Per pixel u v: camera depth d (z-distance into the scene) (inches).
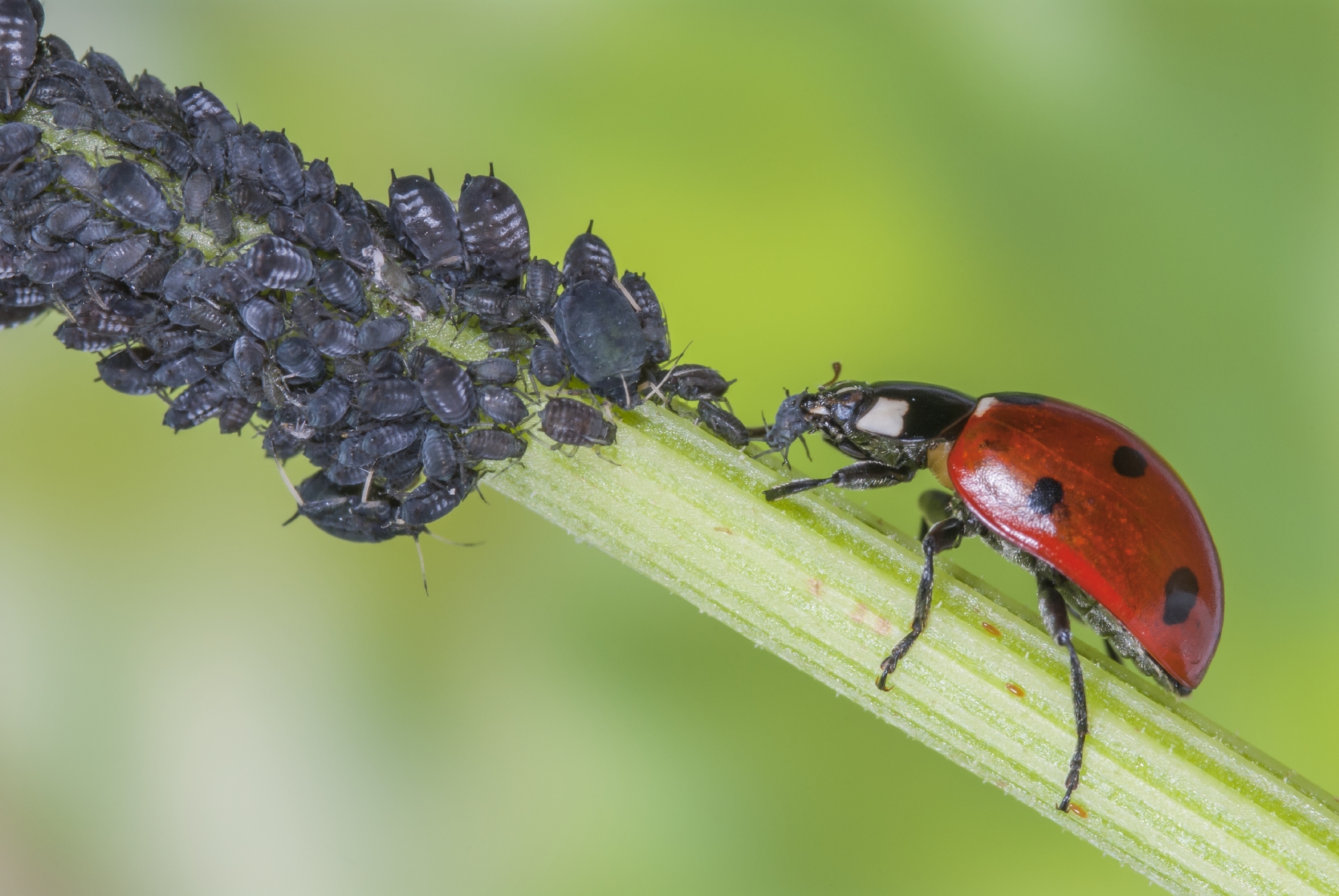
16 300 3.3
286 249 3.2
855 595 3.3
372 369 3.3
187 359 3.3
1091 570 3.4
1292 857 3.3
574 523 3.4
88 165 3.2
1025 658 3.3
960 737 3.3
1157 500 3.4
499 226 3.3
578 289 3.3
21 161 3.2
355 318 3.3
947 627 3.3
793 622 3.3
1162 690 3.3
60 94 3.2
